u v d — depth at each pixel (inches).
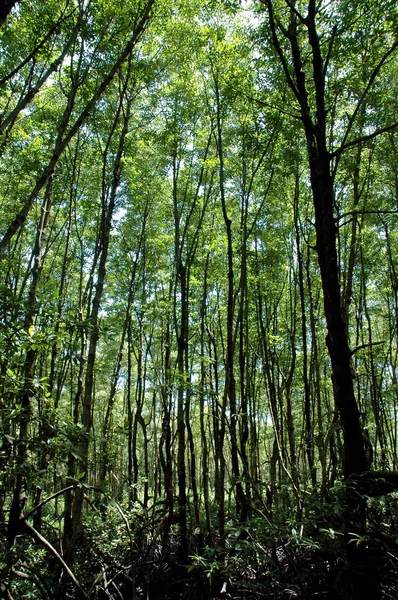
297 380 534.9
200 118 383.6
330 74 298.4
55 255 460.8
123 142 328.2
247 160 365.7
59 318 138.5
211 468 740.7
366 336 606.9
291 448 269.3
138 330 538.6
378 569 167.9
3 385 134.3
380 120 337.7
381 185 419.8
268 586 184.1
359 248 423.8
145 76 333.1
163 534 291.0
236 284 437.7
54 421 139.8
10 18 264.1
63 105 364.2
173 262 503.5
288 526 164.6
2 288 128.7
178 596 252.5
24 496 168.7
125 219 525.0
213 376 597.6
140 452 832.3
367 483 161.5
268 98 296.0
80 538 251.0
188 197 438.0
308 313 550.3
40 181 166.1
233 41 304.5
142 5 264.5
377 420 402.0
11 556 154.5
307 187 412.2
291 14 209.0
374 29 193.6
